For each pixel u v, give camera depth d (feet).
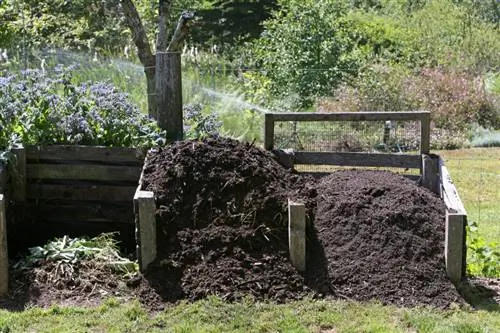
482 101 45.14
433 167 19.22
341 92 42.98
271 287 15.57
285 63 45.32
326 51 45.42
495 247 20.21
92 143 19.81
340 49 46.14
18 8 45.57
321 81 44.57
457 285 15.84
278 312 14.82
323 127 26.37
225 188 17.07
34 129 19.76
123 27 47.14
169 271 15.89
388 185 17.71
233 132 33.06
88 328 14.32
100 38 46.21
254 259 16.05
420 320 14.43
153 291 15.56
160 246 16.35
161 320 14.60
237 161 17.60
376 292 15.49
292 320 14.48
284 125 25.79
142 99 31.65
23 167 19.19
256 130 34.14
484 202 27.04
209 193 17.01
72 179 19.54
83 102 20.36
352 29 54.65
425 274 15.78
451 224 15.74
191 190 17.11
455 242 15.75
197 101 34.53
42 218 19.66
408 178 19.45
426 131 19.47
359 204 16.96
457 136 41.16
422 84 44.93
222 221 16.63
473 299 15.65
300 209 15.94
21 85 20.54
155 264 16.05
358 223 16.62
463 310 15.11
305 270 16.01
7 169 18.97
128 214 19.52
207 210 16.83
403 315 14.67
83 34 46.62
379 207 16.96
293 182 18.28
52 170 19.49
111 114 20.13
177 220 16.63
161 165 17.65
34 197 19.53
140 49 24.54
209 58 46.80
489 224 23.91
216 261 15.97
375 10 81.76
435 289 15.57
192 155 17.56
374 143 26.66
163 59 19.85
